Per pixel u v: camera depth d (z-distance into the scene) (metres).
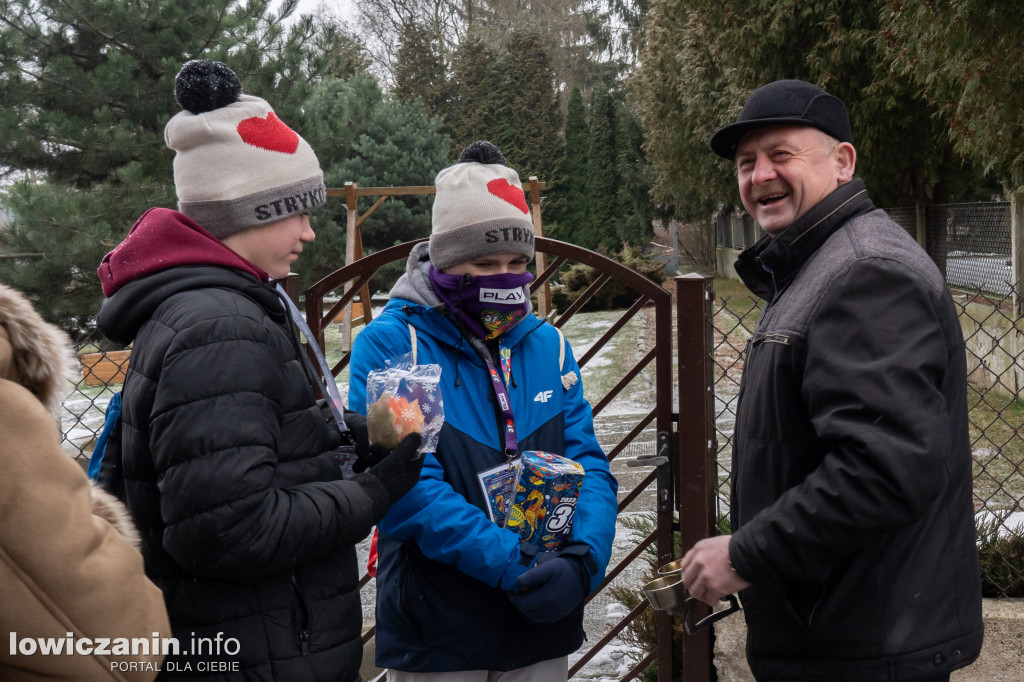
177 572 1.54
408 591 2.01
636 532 4.79
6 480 1.08
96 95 13.40
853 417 1.53
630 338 13.09
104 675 1.15
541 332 2.28
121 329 1.62
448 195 2.09
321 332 2.90
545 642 2.07
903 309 1.58
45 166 13.54
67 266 12.16
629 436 2.73
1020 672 2.77
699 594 1.70
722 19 14.13
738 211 25.34
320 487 1.58
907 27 7.53
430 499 1.93
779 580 1.70
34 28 13.45
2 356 1.14
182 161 1.72
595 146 32.47
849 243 1.70
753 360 1.83
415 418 1.77
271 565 1.48
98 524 1.18
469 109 34.72
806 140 1.86
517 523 2.02
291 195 1.75
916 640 1.64
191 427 1.43
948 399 1.67
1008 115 6.60
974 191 16.52
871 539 1.55
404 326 2.11
